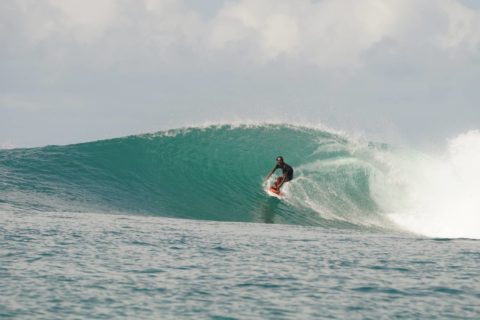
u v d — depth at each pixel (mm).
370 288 8078
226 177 22547
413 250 12227
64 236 11664
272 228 16375
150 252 10383
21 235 11430
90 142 23422
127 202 19391
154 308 6703
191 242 11969
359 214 20734
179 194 20938
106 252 10117
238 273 8828
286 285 8109
